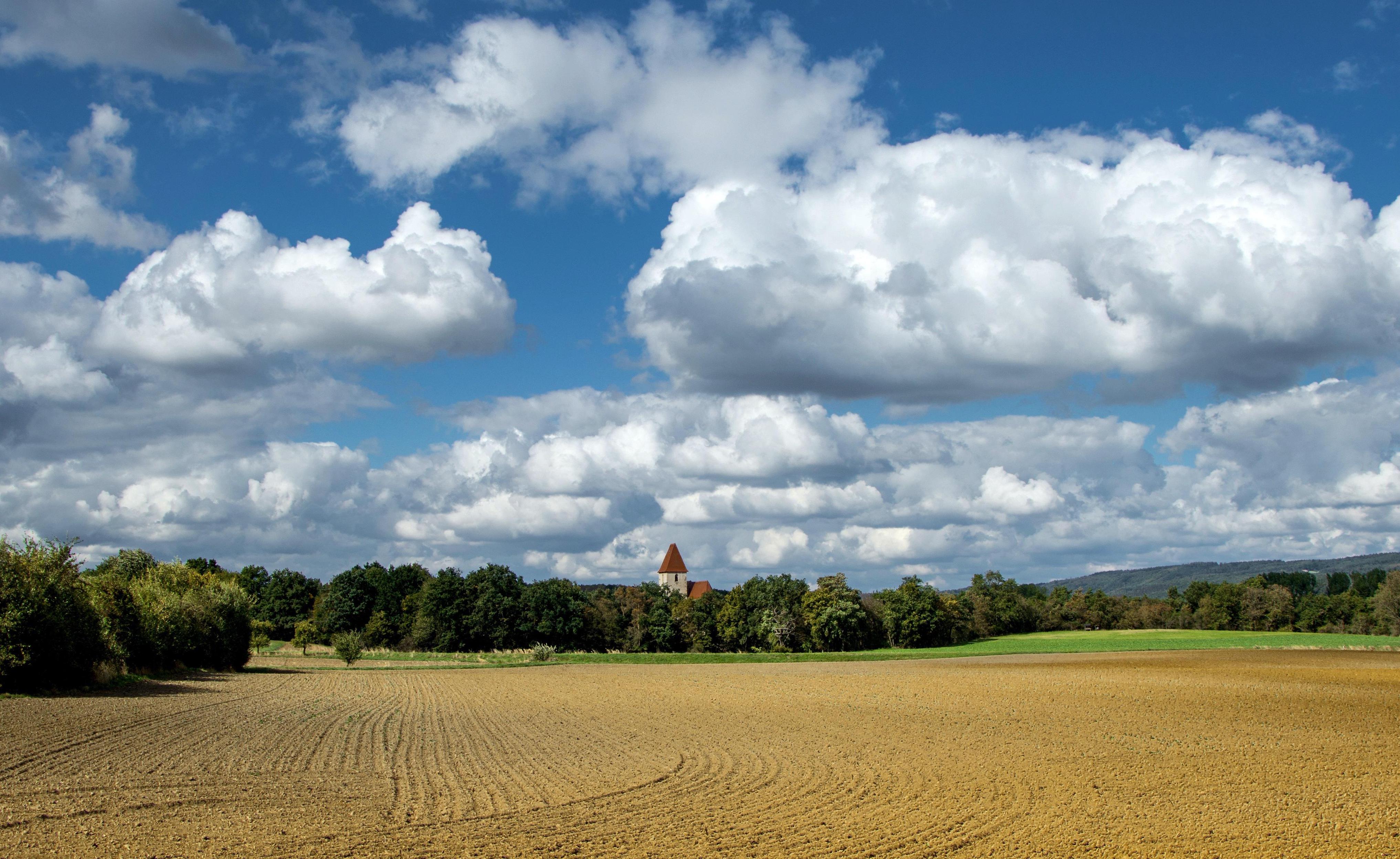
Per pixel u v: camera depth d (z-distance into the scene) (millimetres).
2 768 20500
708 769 24625
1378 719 38188
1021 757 27547
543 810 19109
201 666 61969
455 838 16438
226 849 14969
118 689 42594
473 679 62062
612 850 16141
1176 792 22281
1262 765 26344
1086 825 18812
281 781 20938
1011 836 17891
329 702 41375
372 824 17234
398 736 30078
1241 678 61781
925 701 45938
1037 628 174250
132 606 49688
